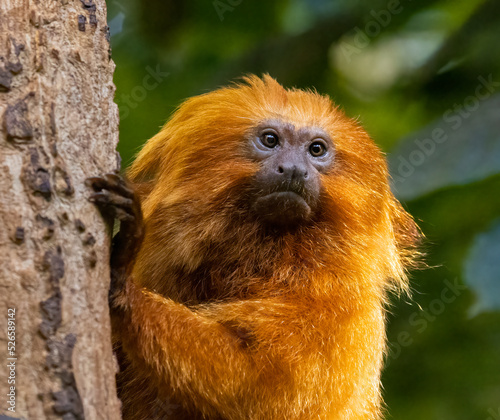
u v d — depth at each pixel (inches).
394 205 372.5
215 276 320.2
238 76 512.4
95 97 217.9
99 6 225.6
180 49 526.9
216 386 264.8
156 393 307.9
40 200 195.6
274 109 333.1
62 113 207.6
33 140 199.2
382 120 553.3
